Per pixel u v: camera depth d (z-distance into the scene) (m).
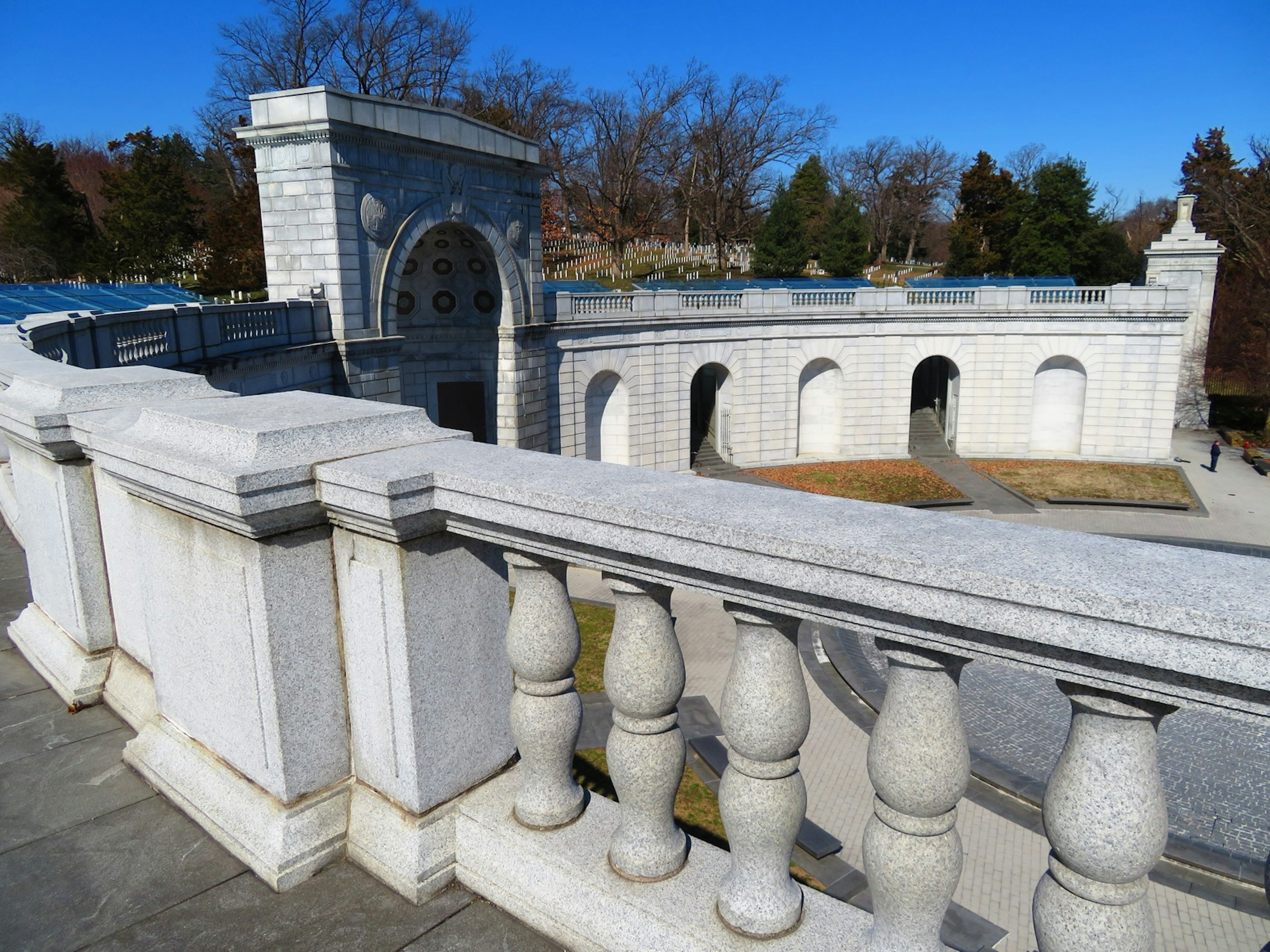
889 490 38.38
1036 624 2.11
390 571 3.58
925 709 2.54
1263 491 38.22
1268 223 51.72
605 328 37.25
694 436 46.31
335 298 26.09
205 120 69.62
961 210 79.12
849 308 42.16
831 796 14.75
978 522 2.67
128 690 5.30
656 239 89.56
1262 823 14.08
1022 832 13.76
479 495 3.24
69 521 5.33
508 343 33.19
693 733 16.20
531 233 33.88
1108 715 2.27
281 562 3.68
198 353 19.06
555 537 3.11
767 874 3.11
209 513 3.65
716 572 2.65
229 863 3.95
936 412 48.75
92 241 55.38
